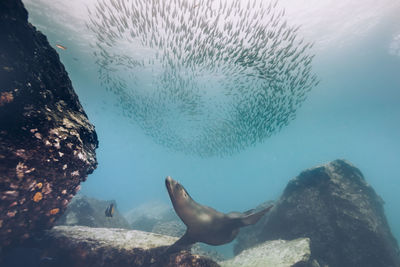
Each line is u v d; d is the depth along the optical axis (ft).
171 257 14.02
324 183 28.94
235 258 23.79
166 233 39.52
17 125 10.94
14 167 10.41
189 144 65.31
